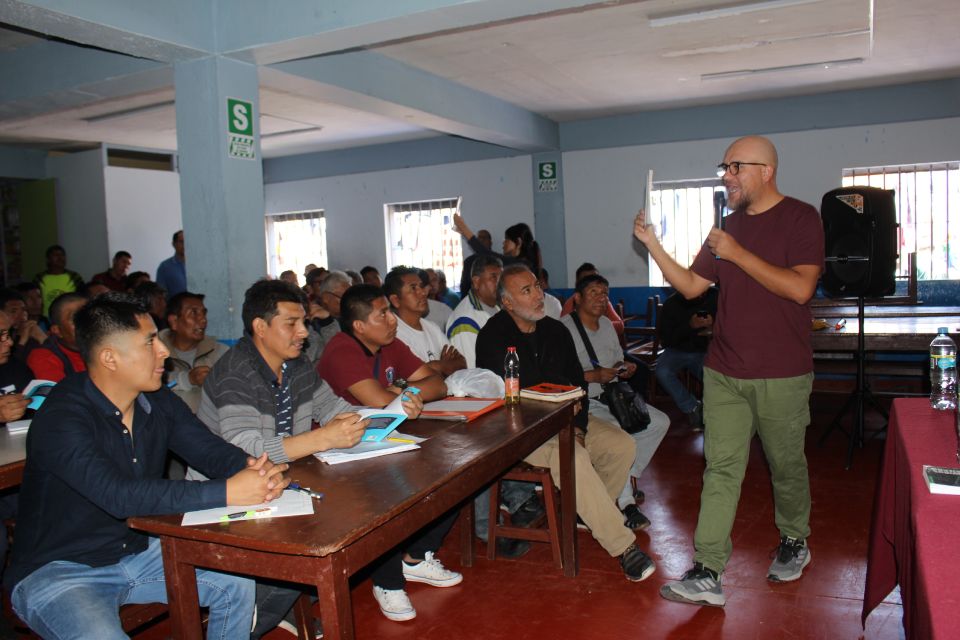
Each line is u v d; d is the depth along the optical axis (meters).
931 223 7.57
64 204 9.36
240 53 4.20
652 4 4.68
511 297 3.26
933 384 2.51
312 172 10.51
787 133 7.93
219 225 4.22
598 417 3.58
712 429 2.79
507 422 2.52
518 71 6.29
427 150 9.68
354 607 2.87
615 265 8.85
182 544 1.70
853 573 2.98
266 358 2.34
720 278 2.76
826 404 6.29
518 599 2.87
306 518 1.65
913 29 5.39
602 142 8.71
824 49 5.92
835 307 6.73
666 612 2.72
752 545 3.31
